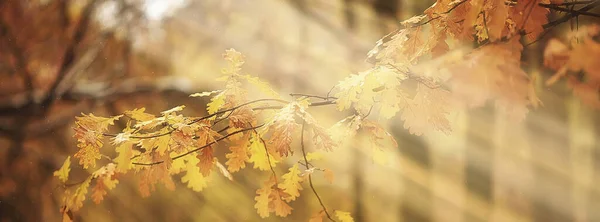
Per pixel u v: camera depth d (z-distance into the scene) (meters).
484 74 1.47
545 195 8.03
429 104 1.97
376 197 9.74
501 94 1.47
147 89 7.96
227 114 2.19
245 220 10.12
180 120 2.18
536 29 1.69
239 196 10.53
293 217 9.47
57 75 8.54
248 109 2.15
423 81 1.96
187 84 7.86
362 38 9.93
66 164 2.42
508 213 8.16
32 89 9.34
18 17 9.50
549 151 7.90
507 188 8.24
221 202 10.50
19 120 8.75
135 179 9.99
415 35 2.13
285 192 2.23
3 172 9.87
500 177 8.32
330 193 9.72
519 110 1.49
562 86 4.96
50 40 9.45
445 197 9.32
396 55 2.14
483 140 8.36
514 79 1.47
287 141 1.95
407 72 1.99
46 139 9.45
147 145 2.15
